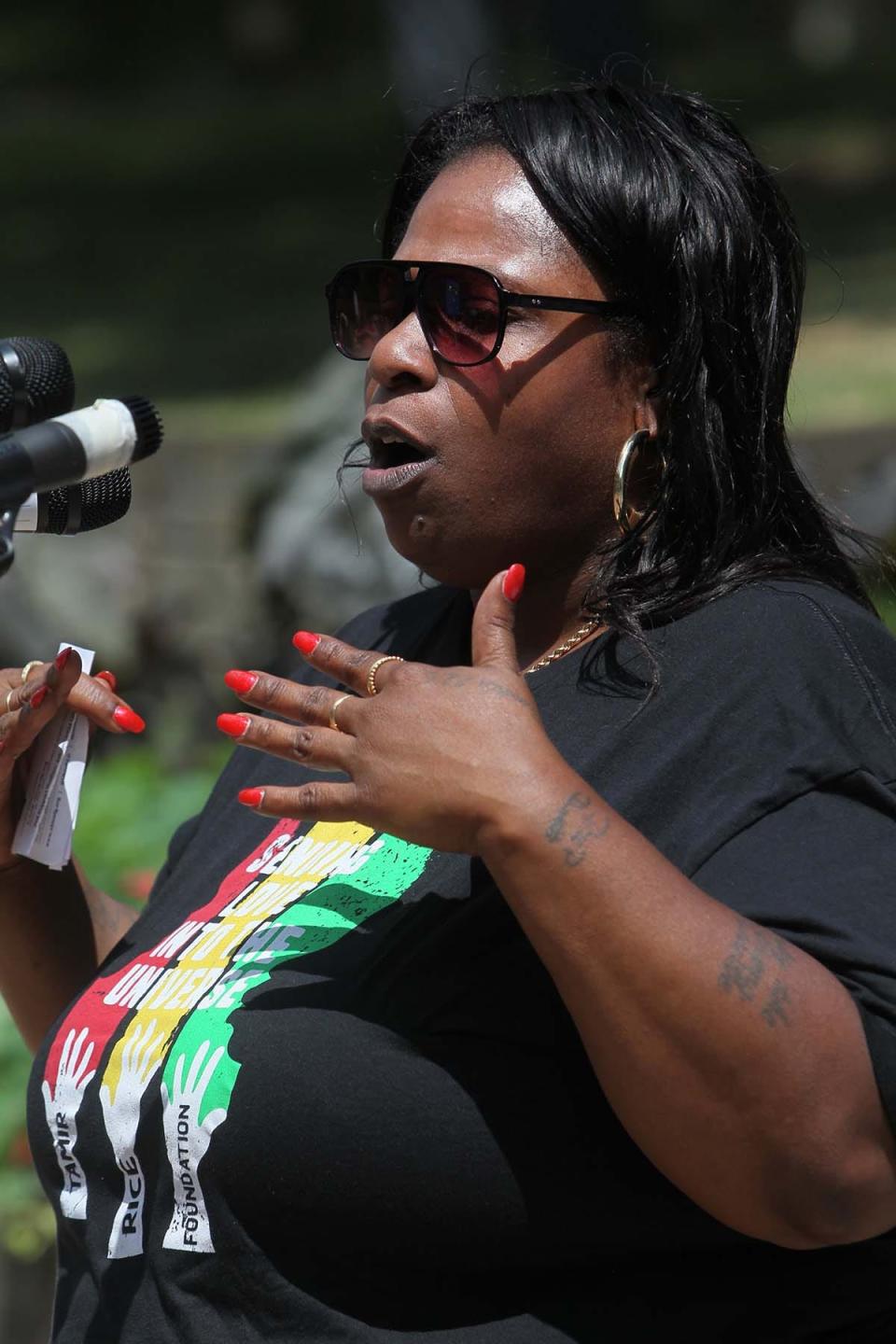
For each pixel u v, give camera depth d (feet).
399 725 11.98
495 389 13.61
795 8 161.07
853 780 12.41
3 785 15.69
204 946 14.14
